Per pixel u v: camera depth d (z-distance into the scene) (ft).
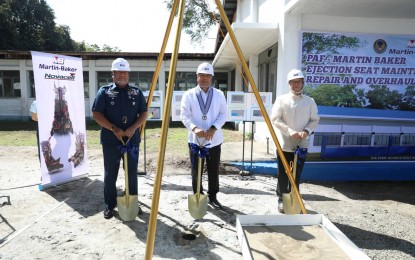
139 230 11.27
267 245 9.90
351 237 11.30
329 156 19.34
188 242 10.41
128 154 12.16
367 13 18.16
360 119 19.19
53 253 9.59
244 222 11.32
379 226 12.30
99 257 9.41
